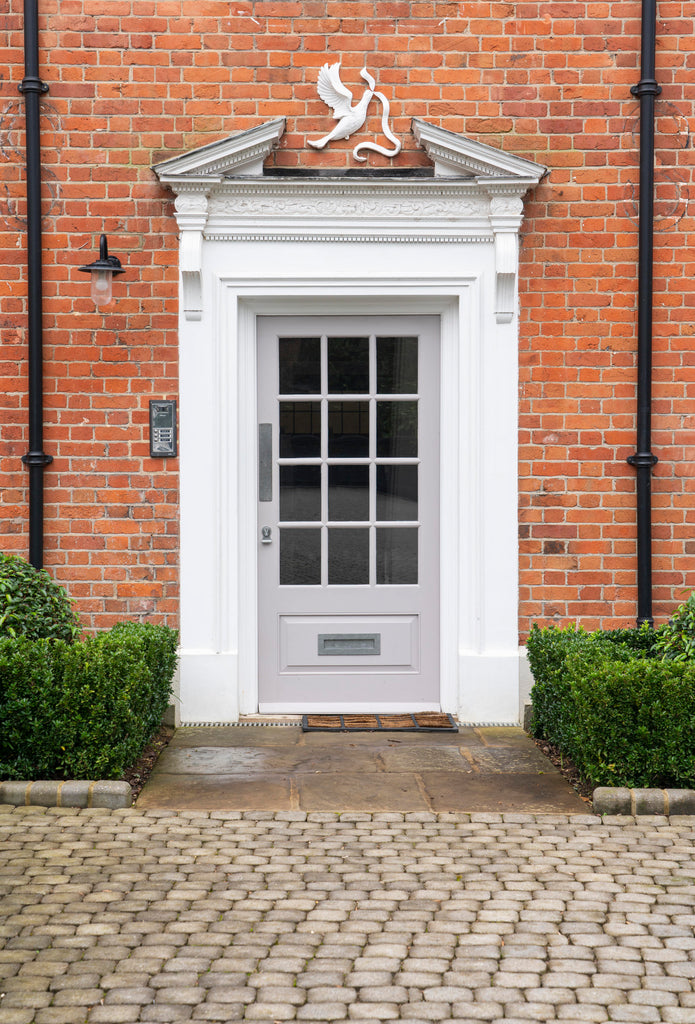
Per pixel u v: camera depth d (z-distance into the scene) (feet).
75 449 20.79
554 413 21.07
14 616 17.37
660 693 16.22
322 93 20.72
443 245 20.95
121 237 20.71
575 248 20.99
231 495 20.95
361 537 21.72
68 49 20.56
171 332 20.80
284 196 20.70
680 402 21.06
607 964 11.33
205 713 20.93
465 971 11.17
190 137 20.71
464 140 20.20
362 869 13.73
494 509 21.07
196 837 14.78
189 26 20.62
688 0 20.86
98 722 16.30
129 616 20.92
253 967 11.23
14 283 20.65
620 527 21.13
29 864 13.74
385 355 21.71
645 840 14.75
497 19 20.84
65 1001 10.56
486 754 18.90
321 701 21.72
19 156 20.58
